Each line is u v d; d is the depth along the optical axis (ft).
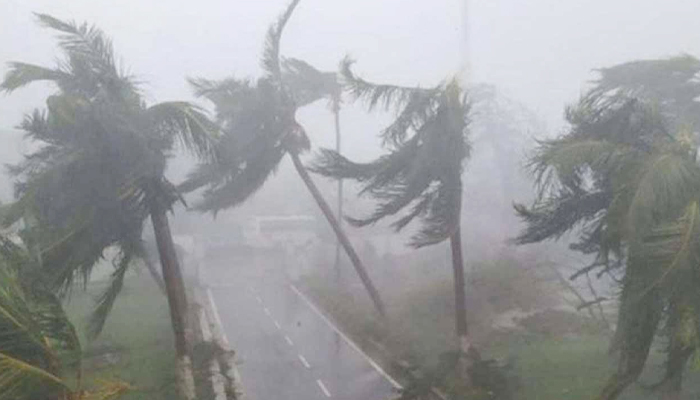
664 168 41.78
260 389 70.23
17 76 68.28
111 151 63.21
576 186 53.11
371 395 67.62
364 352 83.71
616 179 45.68
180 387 66.49
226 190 90.43
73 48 69.26
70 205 64.08
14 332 36.52
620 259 49.47
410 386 65.92
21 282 41.37
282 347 87.56
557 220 55.01
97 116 61.98
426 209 73.61
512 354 74.69
